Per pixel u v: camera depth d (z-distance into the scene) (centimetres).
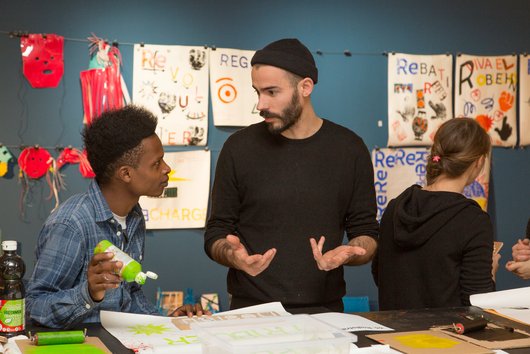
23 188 337
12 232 336
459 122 208
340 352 134
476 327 162
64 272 169
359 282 369
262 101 204
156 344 150
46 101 338
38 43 334
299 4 360
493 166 378
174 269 354
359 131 369
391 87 368
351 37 366
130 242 187
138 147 172
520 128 378
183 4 349
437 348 148
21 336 152
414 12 371
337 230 216
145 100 346
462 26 374
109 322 167
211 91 353
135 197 180
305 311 187
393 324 170
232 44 355
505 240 380
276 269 211
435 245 198
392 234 212
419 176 372
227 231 217
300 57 206
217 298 354
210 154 355
